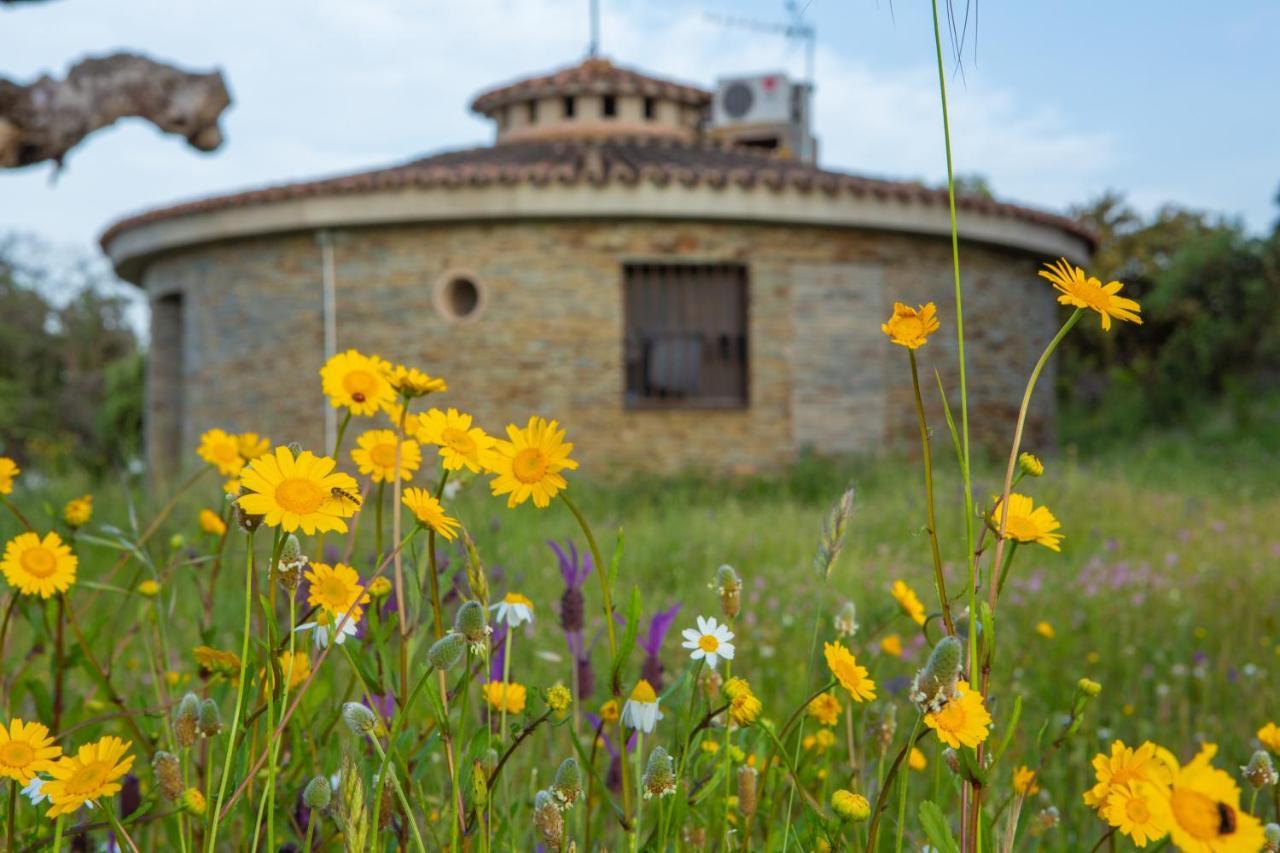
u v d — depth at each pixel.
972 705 1.06
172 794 1.29
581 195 12.36
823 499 11.62
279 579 1.20
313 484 1.06
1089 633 5.22
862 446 13.31
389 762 1.20
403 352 12.88
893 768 1.22
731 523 8.71
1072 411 25.30
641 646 1.81
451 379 12.75
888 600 5.20
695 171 12.55
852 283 13.39
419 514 1.22
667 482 12.38
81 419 28.81
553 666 3.80
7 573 1.54
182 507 8.80
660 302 13.20
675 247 12.87
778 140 18.45
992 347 14.55
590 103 16.58
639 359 13.16
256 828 1.17
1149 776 0.83
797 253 13.21
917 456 13.59
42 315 30.75
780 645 4.56
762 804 1.65
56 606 2.02
